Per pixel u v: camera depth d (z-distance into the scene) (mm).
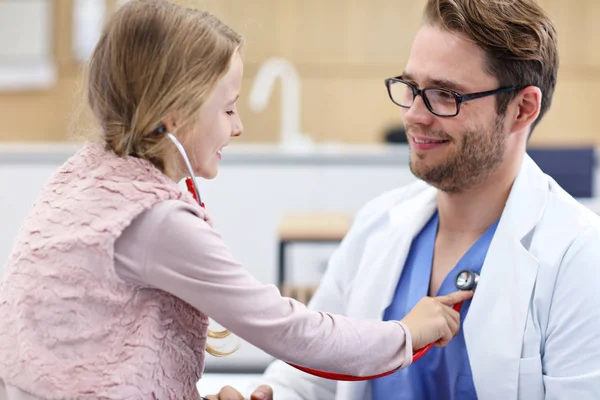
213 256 843
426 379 1098
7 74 5941
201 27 888
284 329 866
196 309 907
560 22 5879
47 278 838
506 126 1020
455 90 986
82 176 884
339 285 1263
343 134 6020
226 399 1043
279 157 3645
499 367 994
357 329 916
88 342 833
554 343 977
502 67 983
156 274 835
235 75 910
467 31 974
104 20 931
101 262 825
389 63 5977
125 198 840
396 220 1213
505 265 1026
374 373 922
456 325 1016
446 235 1136
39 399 835
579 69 5906
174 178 921
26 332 842
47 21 5867
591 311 955
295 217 2932
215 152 926
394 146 4398
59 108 5973
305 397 1198
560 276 989
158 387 849
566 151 3246
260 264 3674
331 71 5984
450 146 1008
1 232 3588
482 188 1075
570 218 1027
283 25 5953
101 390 816
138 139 875
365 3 5945
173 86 858
